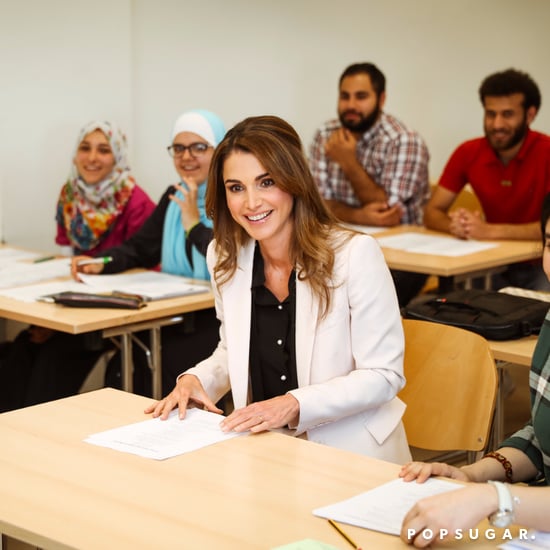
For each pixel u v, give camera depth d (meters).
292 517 1.43
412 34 5.79
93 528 1.39
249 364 2.15
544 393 1.68
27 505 1.47
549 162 4.28
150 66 5.12
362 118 4.70
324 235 2.06
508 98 4.20
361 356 2.04
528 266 4.20
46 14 4.60
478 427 2.17
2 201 4.59
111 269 3.63
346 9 5.71
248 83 5.51
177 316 3.21
